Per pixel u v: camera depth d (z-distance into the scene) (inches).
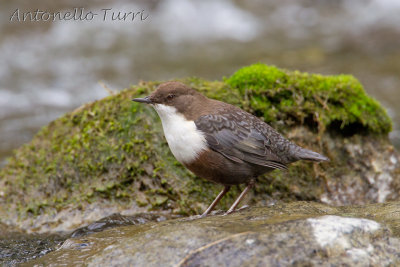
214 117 295.9
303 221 218.5
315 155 306.0
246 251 202.7
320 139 373.7
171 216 339.0
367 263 201.5
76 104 651.5
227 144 291.6
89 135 371.2
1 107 641.6
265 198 359.3
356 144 386.0
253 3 991.6
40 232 345.1
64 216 355.6
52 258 245.0
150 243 218.8
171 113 299.6
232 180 301.4
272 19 943.7
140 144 357.1
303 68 729.6
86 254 240.2
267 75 382.3
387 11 915.4
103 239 263.4
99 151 364.8
